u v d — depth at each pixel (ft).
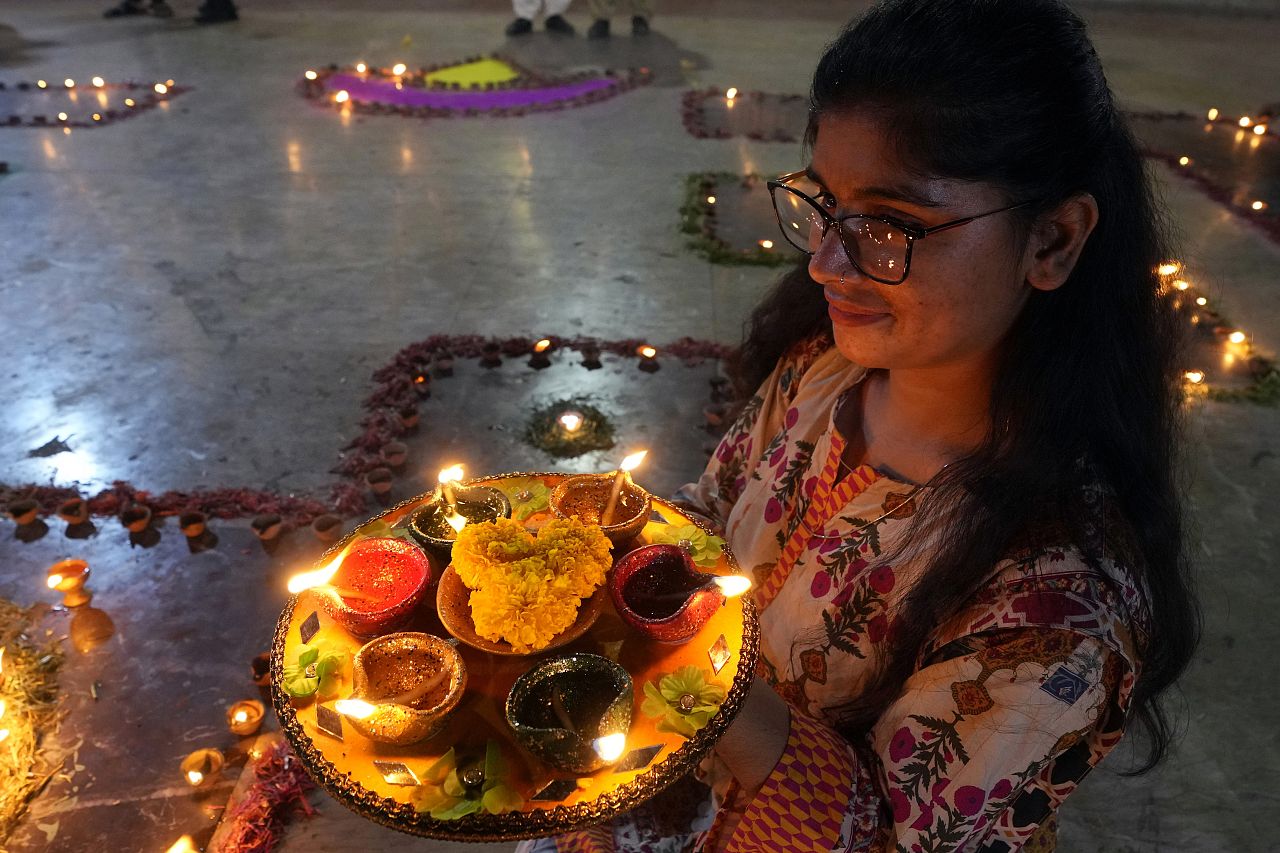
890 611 3.95
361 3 40.73
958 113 2.94
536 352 15.74
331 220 20.86
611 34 37.35
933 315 3.30
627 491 5.22
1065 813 9.06
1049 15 3.09
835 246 3.34
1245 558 12.15
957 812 3.46
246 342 16.15
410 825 3.70
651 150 25.71
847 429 4.48
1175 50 37.78
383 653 4.22
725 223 21.57
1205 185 23.89
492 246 19.95
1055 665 3.31
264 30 36.01
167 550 11.82
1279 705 10.19
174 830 8.77
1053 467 3.42
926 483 3.94
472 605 4.19
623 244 20.25
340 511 12.48
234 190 22.21
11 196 21.35
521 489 5.40
